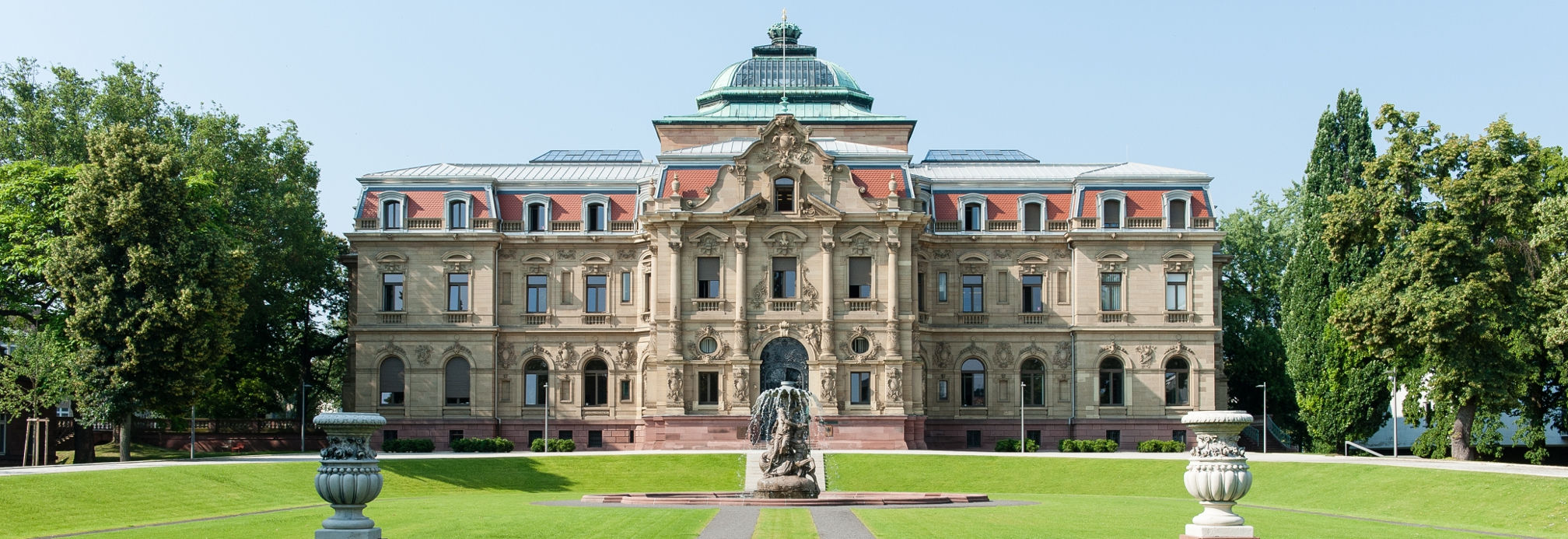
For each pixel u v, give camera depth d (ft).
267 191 330.54
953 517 169.68
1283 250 406.82
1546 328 241.76
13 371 258.37
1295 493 226.38
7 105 300.61
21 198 268.62
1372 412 297.74
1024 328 335.47
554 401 336.08
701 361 314.55
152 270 252.83
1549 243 232.12
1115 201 335.26
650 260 329.31
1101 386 333.42
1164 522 164.86
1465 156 260.83
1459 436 262.67
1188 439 330.13
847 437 311.27
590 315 336.90
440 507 189.06
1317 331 303.68
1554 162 270.46
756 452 283.18
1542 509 183.42
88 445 285.84
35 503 181.88
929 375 334.24
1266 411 360.69
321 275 361.51
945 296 337.93
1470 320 246.47
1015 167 358.02
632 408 335.88
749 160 317.83
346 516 137.39
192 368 256.93
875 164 322.55
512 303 337.93
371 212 334.44
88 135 261.24
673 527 153.69
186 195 263.49
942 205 339.77
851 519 166.30
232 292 264.52
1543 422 263.90
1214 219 334.24
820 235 316.40
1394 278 256.52
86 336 251.60
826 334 313.12
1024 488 251.60
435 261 335.06
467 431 331.98
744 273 315.58
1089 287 333.42
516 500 210.38
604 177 352.08
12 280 268.00
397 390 334.03
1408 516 197.26
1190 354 331.36
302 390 335.67
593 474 261.65
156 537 149.79
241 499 205.26
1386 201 262.88
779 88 378.73
